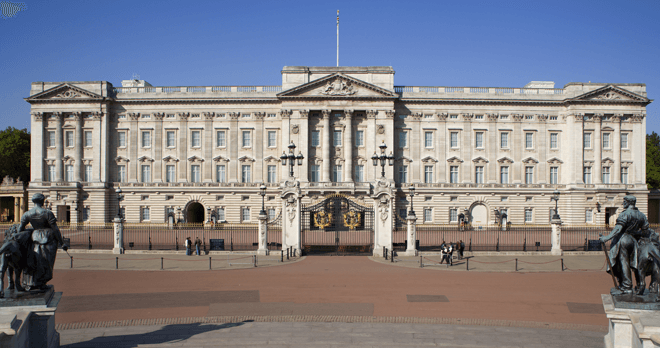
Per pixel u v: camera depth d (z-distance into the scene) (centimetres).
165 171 7575
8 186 7812
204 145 7581
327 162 7325
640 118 7494
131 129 7556
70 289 2717
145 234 6141
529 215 7569
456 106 7588
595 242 4588
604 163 7494
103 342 1777
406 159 7525
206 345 1748
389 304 2378
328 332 1911
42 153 7444
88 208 7406
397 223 7394
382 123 7344
